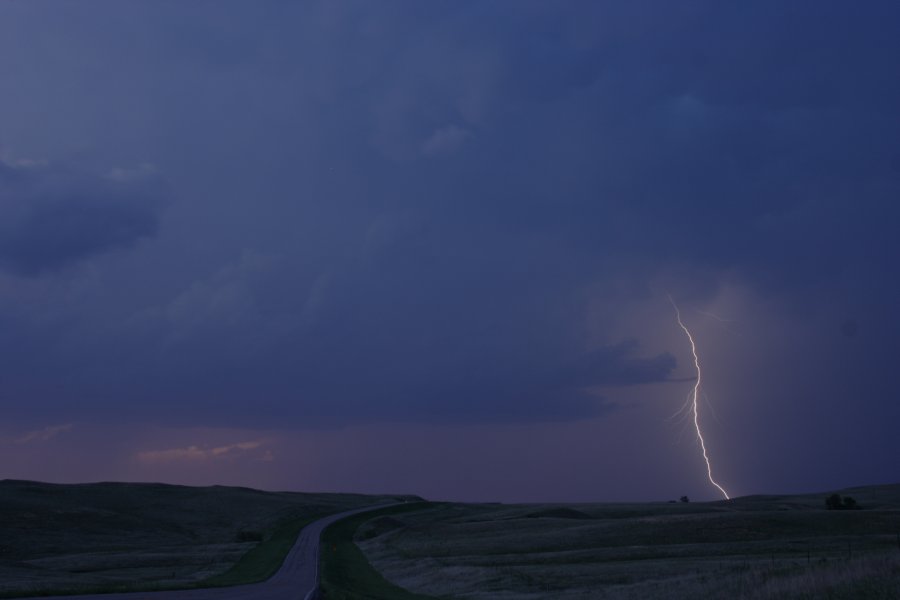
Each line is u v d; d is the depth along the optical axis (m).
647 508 142.62
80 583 51.03
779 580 26.12
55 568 73.75
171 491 178.88
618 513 131.88
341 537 112.56
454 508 172.62
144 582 50.84
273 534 117.69
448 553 79.38
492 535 94.75
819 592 22.23
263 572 61.94
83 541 115.25
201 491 182.62
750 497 181.00
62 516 132.75
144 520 142.00
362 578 59.50
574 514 131.50
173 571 68.06
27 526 120.94
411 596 43.00
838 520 83.12
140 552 95.88
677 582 35.03
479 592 45.22
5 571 66.25
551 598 36.88
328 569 64.56
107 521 135.25
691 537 77.56
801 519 83.69
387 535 109.81
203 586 42.75
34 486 162.50
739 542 71.62
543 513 133.25
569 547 77.38
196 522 146.62
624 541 78.75
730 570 37.81
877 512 88.12
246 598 31.95
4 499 139.62
